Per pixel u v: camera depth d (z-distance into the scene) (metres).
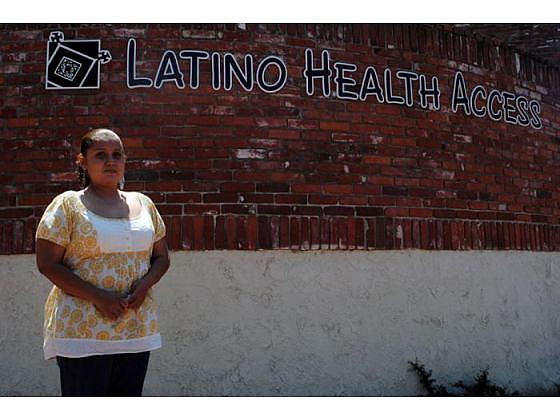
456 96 5.27
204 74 4.61
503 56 5.63
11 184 4.48
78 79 4.56
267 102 4.66
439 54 5.25
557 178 5.88
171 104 4.55
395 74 5.03
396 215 4.86
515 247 5.41
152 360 4.43
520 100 5.68
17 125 4.53
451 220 5.08
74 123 4.52
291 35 4.79
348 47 4.91
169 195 4.47
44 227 3.09
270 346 4.55
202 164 4.51
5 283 4.46
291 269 4.62
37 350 4.43
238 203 4.52
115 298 3.07
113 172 3.26
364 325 4.75
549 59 6.02
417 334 4.89
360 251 4.79
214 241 4.46
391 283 4.84
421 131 5.05
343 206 4.71
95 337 3.06
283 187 4.60
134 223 3.26
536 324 5.46
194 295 4.49
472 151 5.27
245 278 4.55
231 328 4.51
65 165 4.48
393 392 4.77
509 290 5.34
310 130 4.71
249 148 4.58
